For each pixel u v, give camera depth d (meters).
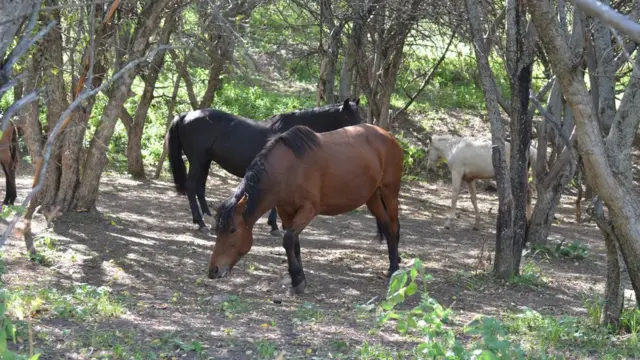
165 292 8.27
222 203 8.03
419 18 14.02
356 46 15.83
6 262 8.81
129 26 11.78
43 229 10.92
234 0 12.55
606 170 5.64
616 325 6.88
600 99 7.18
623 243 5.97
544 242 12.11
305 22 19.80
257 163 7.98
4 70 2.89
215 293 8.41
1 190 14.81
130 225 12.09
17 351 5.07
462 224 15.28
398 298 4.29
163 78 21.42
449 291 8.96
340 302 8.20
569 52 5.24
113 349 5.34
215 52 15.19
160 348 5.56
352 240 12.38
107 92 12.44
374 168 8.71
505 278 9.60
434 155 15.19
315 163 8.21
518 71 9.31
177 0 11.89
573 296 9.16
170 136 11.91
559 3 6.87
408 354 5.66
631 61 3.60
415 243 12.56
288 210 8.39
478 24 9.37
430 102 24.50
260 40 16.39
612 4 9.20
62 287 7.93
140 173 18.41
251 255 10.53
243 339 5.98
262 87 24.61
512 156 9.59
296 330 6.46
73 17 6.96
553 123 6.39
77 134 11.81
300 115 11.41
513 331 6.74
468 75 25.00
